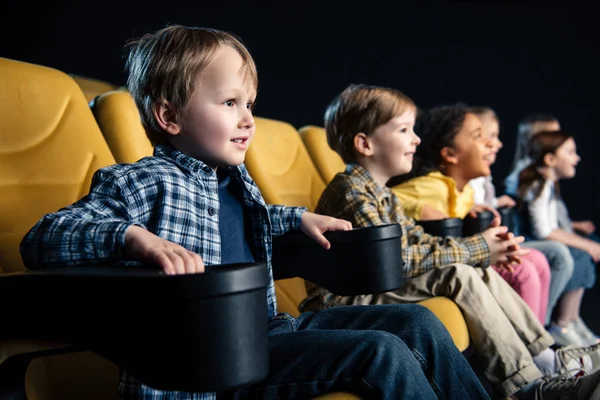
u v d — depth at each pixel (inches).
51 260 27.1
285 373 31.3
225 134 34.2
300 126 152.9
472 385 36.4
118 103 47.6
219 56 34.3
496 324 49.0
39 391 33.0
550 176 102.6
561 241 95.9
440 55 160.7
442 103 161.8
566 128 164.9
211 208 33.9
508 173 164.4
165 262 24.7
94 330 24.2
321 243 39.2
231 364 22.4
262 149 65.9
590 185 163.9
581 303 122.3
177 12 143.6
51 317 25.1
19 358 27.3
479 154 76.8
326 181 78.0
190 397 29.9
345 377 30.5
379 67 157.2
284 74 151.6
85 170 41.1
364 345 30.8
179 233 32.3
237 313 22.6
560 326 93.0
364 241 38.8
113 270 24.8
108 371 36.5
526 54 163.6
